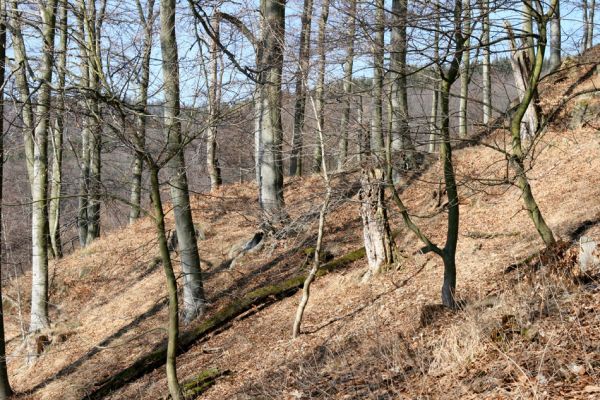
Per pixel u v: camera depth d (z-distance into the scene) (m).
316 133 11.12
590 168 14.37
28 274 21.45
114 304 17.34
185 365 12.30
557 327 6.69
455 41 7.89
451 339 7.37
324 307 12.64
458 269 11.86
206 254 17.53
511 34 7.85
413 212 15.75
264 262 15.95
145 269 18.80
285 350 11.23
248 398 9.30
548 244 9.16
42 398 13.77
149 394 11.55
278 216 15.74
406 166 14.38
